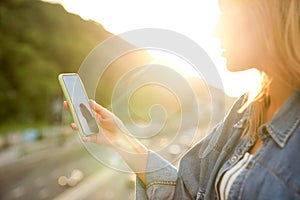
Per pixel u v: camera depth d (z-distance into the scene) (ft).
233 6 3.99
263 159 3.76
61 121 226.99
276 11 3.68
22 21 289.12
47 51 286.87
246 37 3.97
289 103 3.82
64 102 5.36
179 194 5.09
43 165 140.67
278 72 3.86
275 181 3.59
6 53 254.47
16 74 253.24
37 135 193.06
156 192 5.13
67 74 5.32
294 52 3.61
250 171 3.79
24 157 151.43
